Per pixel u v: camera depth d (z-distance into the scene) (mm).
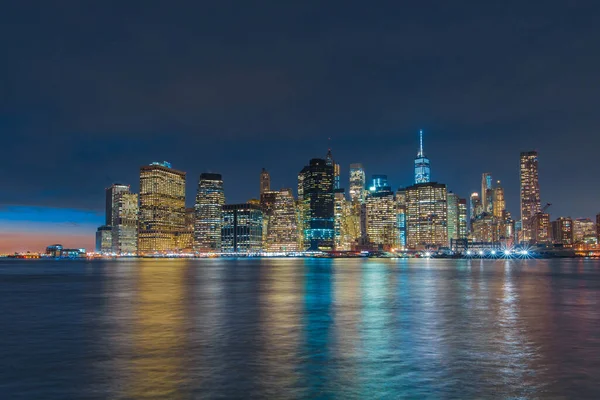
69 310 57844
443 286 98562
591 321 46969
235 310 56562
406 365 29344
